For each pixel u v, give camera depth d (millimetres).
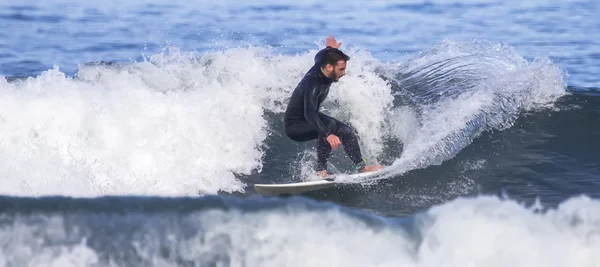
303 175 28484
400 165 27656
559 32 70500
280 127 32219
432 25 74375
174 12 79500
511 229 15453
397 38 67438
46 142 27531
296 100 27453
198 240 16172
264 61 36500
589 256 15273
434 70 36438
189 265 16141
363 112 32625
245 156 29469
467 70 36688
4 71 52250
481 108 32031
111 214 16594
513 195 25750
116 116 28297
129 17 76125
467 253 15352
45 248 16219
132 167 27422
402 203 25234
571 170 28094
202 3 85938
